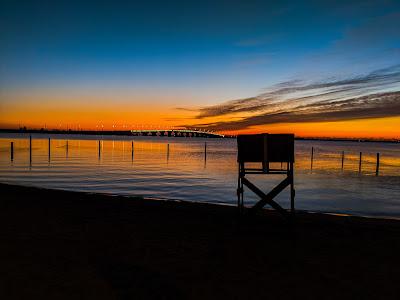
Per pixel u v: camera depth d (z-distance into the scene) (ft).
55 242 24.44
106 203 40.29
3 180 76.89
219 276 19.06
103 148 286.66
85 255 21.89
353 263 21.59
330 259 22.31
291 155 31.35
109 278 18.33
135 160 157.07
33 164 119.44
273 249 24.18
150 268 19.97
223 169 118.52
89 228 28.68
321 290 17.54
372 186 82.94
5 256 21.16
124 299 15.97
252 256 22.61
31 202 39.88
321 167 146.00
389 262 21.86
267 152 31.60
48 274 18.57
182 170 111.24
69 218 32.14
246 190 67.97
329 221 32.71
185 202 41.57
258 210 35.88
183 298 16.28
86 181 77.36
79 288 16.96
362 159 220.84
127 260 21.21
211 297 16.46
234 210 37.47
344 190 74.43
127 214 34.63
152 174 96.07
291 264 21.25
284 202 57.21
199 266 20.53
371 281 18.81
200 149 338.95
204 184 76.54
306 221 32.68
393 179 101.40
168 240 25.81
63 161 136.15
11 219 31.07
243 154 32.14
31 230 27.50
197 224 31.07
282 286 17.94
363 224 31.65
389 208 53.16
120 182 76.89
